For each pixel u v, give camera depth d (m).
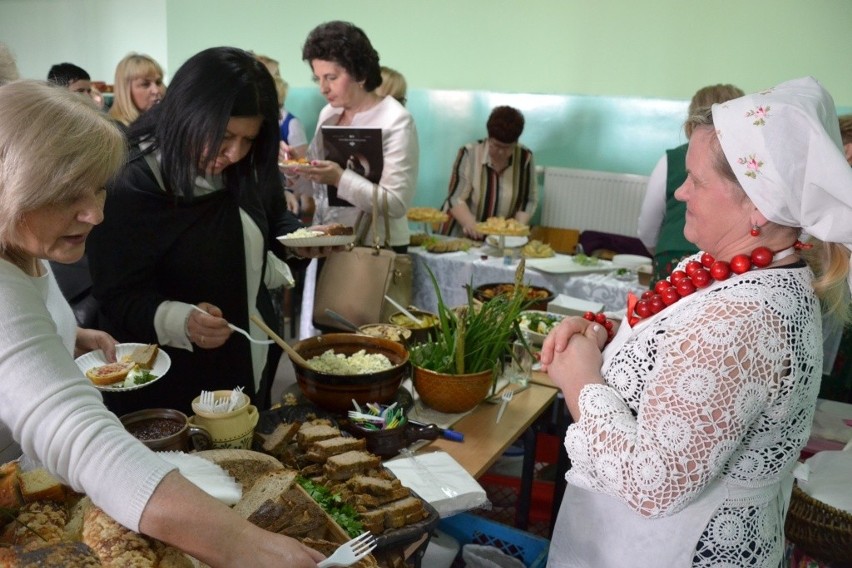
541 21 4.68
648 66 4.44
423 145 5.29
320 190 3.13
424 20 5.07
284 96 4.66
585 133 4.72
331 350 1.72
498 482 2.32
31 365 0.74
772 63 4.09
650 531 1.11
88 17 7.43
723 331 0.92
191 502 0.76
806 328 0.95
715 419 0.91
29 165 0.75
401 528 1.17
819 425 1.99
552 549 1.30
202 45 6.17
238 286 1.78
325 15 5.48
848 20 3.84
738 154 0.94
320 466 1.33
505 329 1.71
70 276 2.12
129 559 0.74
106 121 0.84
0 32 8.21
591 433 1.03
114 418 0.79
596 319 1.29
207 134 1.50
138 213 1.60
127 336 1.73
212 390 1.81
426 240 3.60
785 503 1.18
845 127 1.80
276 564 0.78
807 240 1.02
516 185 4.15
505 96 4.90
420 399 1.74
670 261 2.41
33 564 0.68
